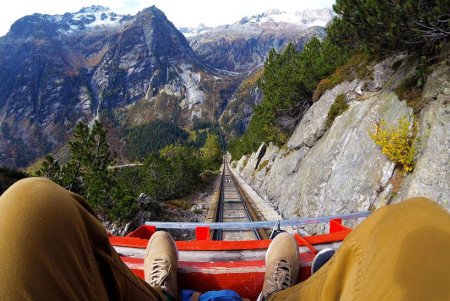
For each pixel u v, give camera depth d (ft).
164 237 8.05
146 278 7.11
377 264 2.06
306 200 45.39
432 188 23.93
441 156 24.30
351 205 32.68
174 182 89.25
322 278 3.22
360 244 2.52
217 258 8.89
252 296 8.16
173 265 7.47
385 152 29.37
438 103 26.89
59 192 2.46
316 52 76.95
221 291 6.89
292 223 11.21
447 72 27.37
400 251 1.91
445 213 1.99
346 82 49.70
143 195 57.82
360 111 40.75
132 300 3.30
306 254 8.79
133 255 8.73
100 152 64.75
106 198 50.83
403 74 34.65
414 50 32.40
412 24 27.45
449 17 25.88
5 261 1.89
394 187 28.71
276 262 7.52
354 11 32.30
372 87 41.32
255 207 65.31
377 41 32.91
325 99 55.83
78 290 2.23
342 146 40.78
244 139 217.77
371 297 1.92
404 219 2.10
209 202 78.69
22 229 2.01
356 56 51.83
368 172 32.37
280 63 103.04
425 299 1.59
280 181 70.33
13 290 1.84
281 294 5.00
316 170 45.24
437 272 1.65
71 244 2.28
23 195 2.19
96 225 2.83
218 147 320.09
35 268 1.94
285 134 87.51
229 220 54.13
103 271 2.81
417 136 28.09
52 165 61.41
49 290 1.97
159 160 92.53
